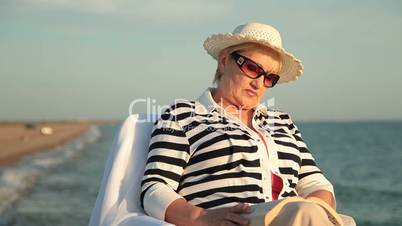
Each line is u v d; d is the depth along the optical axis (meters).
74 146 59.28
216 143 3.02
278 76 3.27
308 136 92.94
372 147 60.16
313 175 3.41
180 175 3.00
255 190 3.00
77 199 20.31
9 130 100.62
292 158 3.29
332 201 3.30
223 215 2.67
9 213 16.34
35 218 15.82
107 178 3.07
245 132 3.12
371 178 32.09
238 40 3.21
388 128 143.25
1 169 29.86
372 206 21.89
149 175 2.94
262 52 3.22
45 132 92.06
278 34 3.30
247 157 3.03
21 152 45.03
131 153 3.15
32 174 28.48
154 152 3.00
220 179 2.98
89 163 38.50
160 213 2.80
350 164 40.81
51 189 22.91
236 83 3.25
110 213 2.93
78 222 15.53
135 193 3.04
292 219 2.53
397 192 25.70
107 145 63.62
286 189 3.17
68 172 31.38
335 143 69.00
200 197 2.97
